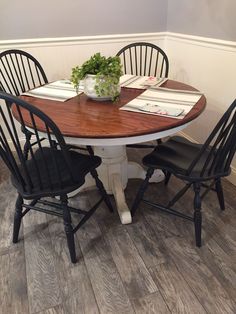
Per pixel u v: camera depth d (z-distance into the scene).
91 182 1.96
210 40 2.07
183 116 1.32
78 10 2.33
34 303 1.28
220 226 1.68
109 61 1.50
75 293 1.31
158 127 1.22
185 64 2.47
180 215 1.54
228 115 1.17
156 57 2.64
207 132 2.32
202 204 1.86
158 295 1.29
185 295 1.29
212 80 2.15
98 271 1.42
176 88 1.74
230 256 1.48
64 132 1.20
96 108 1.46
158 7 2.57
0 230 1.69
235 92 1.94
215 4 1.96
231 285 1.33
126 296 1.29
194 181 1.38
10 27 2.22
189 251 1.51
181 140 1.73
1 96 1.04
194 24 2.24
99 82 1.46
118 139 1.21
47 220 1.76
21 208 1.51
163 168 1.46
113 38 2.54
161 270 1.41
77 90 1.65
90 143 1.25
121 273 1.40
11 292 1.33
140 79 1.96
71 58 2.48
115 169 1.88
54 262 1.47
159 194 1.98
